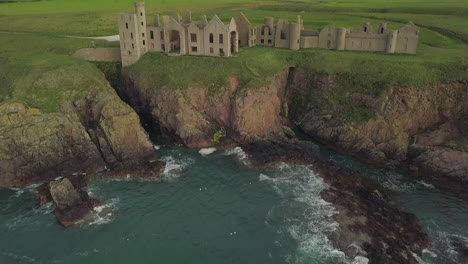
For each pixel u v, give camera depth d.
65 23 153.88
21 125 73.19
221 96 89.31
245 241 56.66
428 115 84.19
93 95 85.44
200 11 197.62
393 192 69.00
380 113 84.75
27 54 104.38
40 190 68.12
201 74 93.06
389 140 81.88
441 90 85.12
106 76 102.75
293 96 99.69
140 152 79.69
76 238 57.06
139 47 101.31
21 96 80.12
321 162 77.50
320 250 54.06
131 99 97.75
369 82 89.31
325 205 63.75
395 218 60.72
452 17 151.50
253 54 102.88
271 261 52.75
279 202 65.19
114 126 79.19
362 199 65.56
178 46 108.94
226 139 86.19
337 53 102.69
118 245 55.81
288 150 81.44
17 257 53.41
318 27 144.25
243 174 74.00
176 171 74.75
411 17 156.62
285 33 111.06
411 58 96.00
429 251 54.12
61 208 61.84
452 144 77.06
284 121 95.12
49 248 55.09
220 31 97.50
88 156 75.88
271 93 90.00
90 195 66.75
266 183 70.88
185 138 84.94
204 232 58.62
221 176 73.44
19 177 70.56
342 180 71.06
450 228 59.41
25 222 60.22
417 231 57.97
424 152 77.56
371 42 104.00
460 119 82.69
